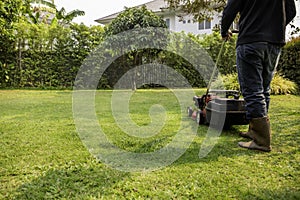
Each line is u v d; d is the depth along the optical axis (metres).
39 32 8.11
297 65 6.77
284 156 1.96
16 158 1.90
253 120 2.10
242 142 2.25
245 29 2.08
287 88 6.23
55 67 8.27
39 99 5.32
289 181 1.53
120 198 1.35
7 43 7.76
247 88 2.12
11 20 6.25
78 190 1.42
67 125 2.98
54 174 1.62
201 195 1.38
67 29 8.22
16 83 8.16
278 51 2.15
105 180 1.55
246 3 2.07
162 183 1.51
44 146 2.19
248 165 1.78
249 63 2.08
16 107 4.33
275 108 4.15
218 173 1.65
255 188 1.45
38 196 1.36
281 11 2.07
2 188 1.44
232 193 1.39
